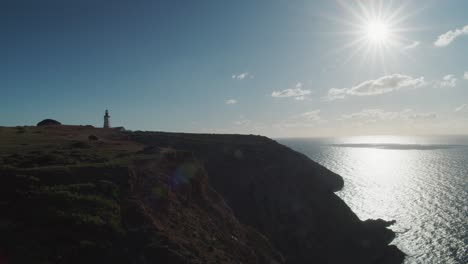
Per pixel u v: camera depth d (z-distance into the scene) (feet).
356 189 368.89
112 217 73.77
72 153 111.04
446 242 204.13
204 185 124.98
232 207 167.02
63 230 67.05
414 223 241.96
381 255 177.68
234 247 95.14
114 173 89.40
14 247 60.95
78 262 62.69
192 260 71.05
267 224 163.94
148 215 78.79
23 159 98.68
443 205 291.99
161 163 113.60
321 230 179.11
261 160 212.02
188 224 89.15
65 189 77.66
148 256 67.82
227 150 216.95
